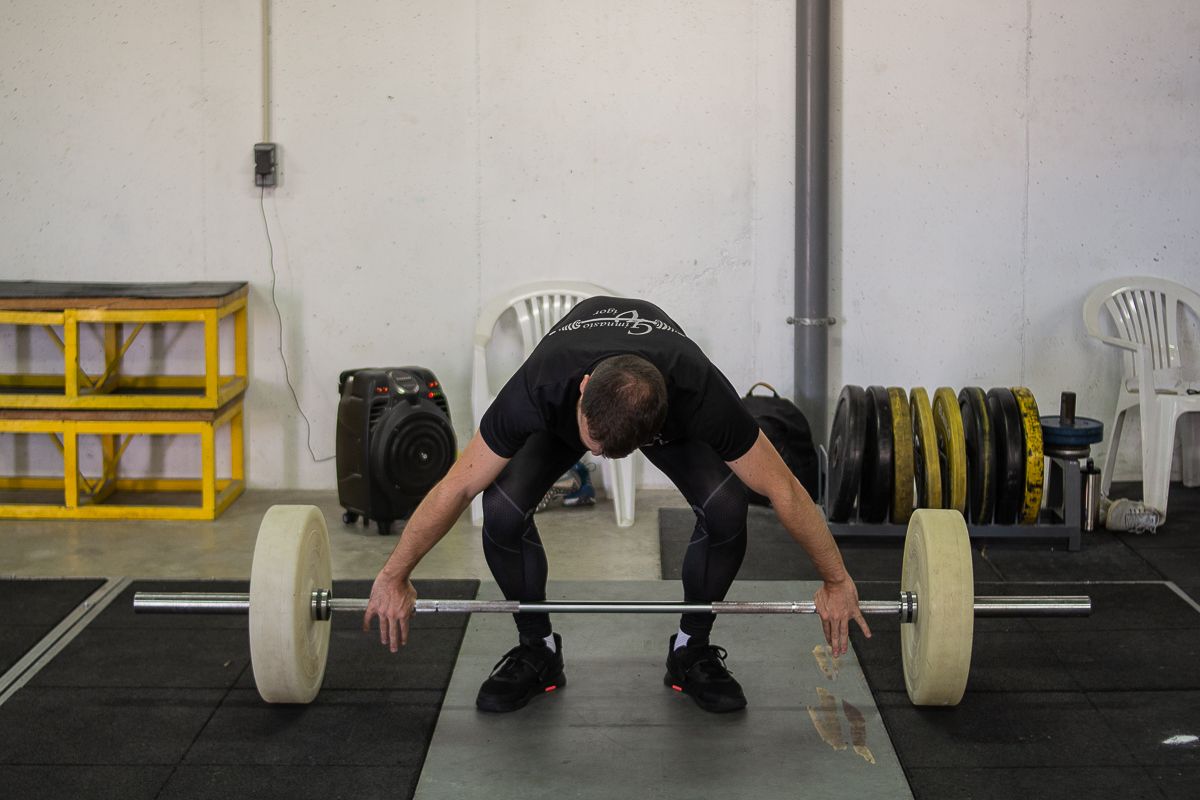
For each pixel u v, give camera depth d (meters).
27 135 4.92
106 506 4.73
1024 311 5.02
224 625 3.63
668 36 4.86
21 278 5.02
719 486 2.94
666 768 2.79
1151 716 3.04
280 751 2.87
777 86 4.87
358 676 3.27
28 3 4.85
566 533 4.57
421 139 4.93
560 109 4.90
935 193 4.95
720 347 5.05
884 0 4.83
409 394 4.51
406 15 4.86
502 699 3.05
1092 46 4.85
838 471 4.30
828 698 3.14
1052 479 4.55
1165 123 4.89
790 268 4.98
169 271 5.01
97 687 3.20
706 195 4.95
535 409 2.55
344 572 4.14
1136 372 4.70
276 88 4.90
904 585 3.12
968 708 3.08
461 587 3.95
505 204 4.97
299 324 5.04
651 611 2.88
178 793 2.68
